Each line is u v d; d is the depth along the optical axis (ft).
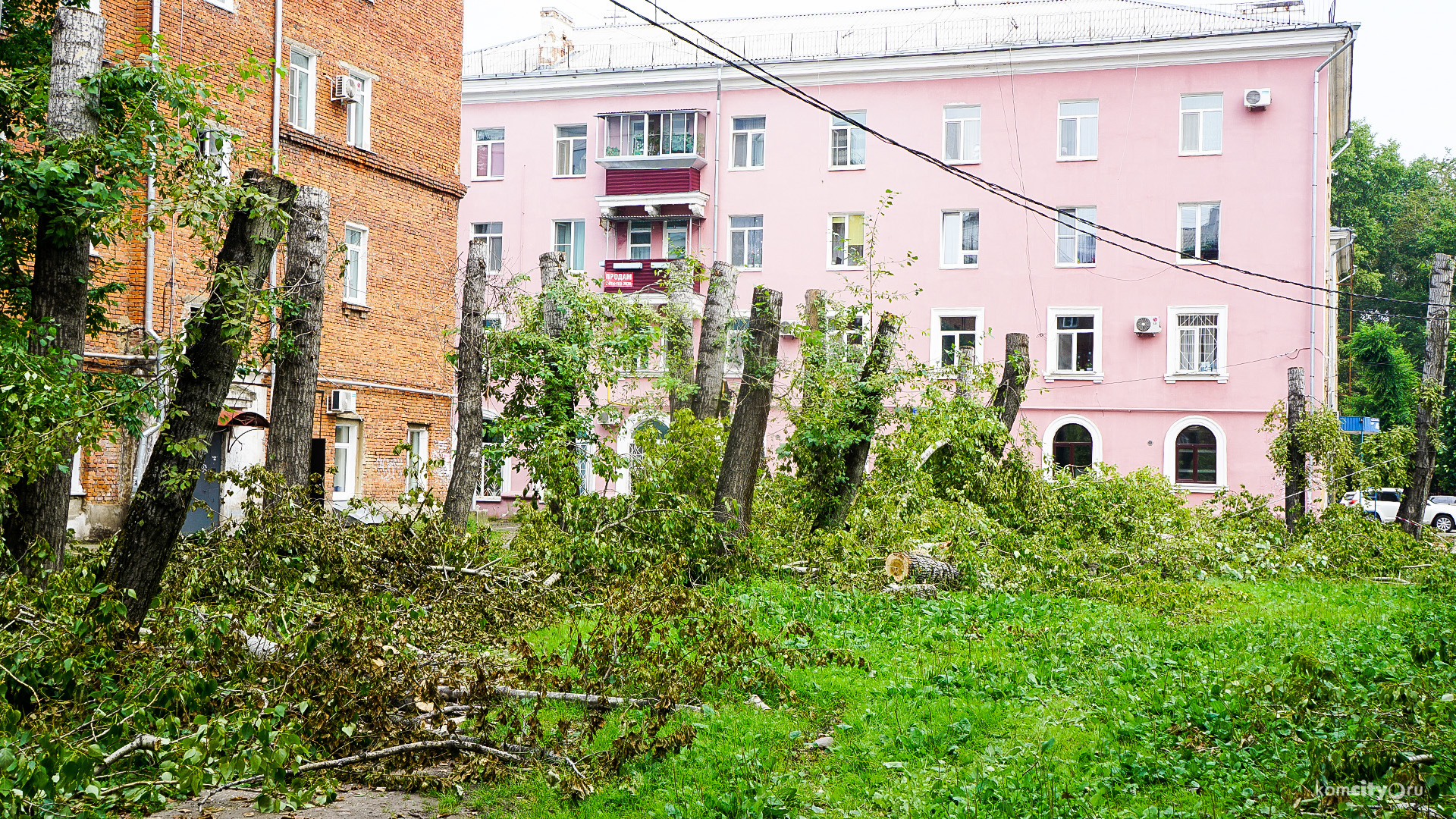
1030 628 38.22
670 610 27.37
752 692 27.27
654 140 123.24
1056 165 113.19
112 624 24.94
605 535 42.96
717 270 64.75
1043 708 26.78
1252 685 27.48
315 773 21.26
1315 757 20.03
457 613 34.83
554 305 57.77
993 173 114.73
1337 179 198.59
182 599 30.96
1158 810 19.56
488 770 21.39
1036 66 113.39
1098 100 112.37
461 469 56.13
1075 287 112.57
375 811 19.94
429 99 84.43
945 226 116.57
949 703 26.78
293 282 47.80
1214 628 39.73
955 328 115.65
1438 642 34.35
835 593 43.34
